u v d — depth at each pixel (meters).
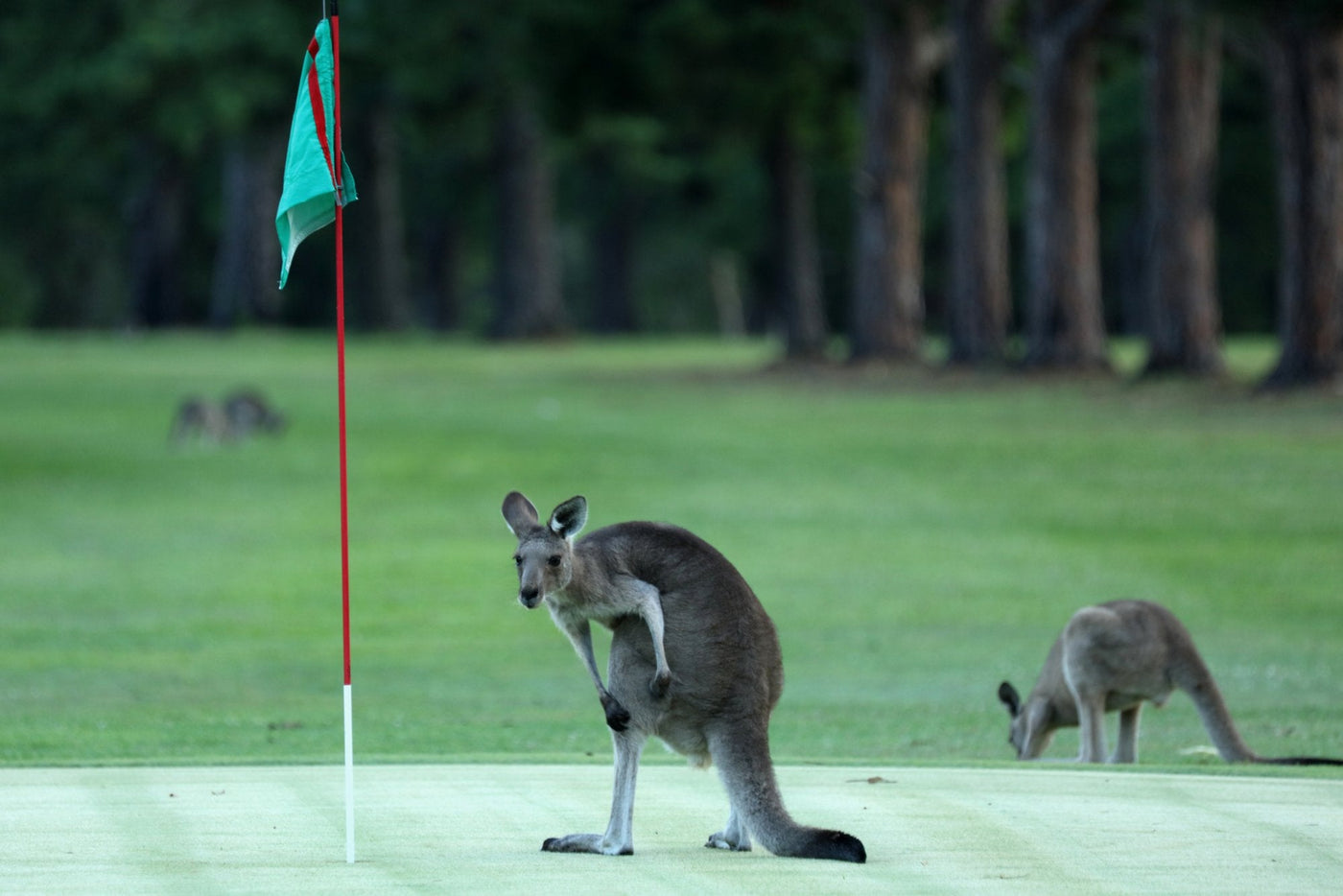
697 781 33.25
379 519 97.25
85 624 70.12
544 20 162.75
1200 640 62.81
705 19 155.75
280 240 26.88
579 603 25.95
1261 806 29.86
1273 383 120.44
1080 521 87.06
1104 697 39.91
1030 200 145.50
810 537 86.75
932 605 71.12
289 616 71.81
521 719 49.38
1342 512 85.38
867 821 28.47
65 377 171.00
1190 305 134.38
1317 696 52.72
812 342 177.50
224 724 47.72
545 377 168.25
